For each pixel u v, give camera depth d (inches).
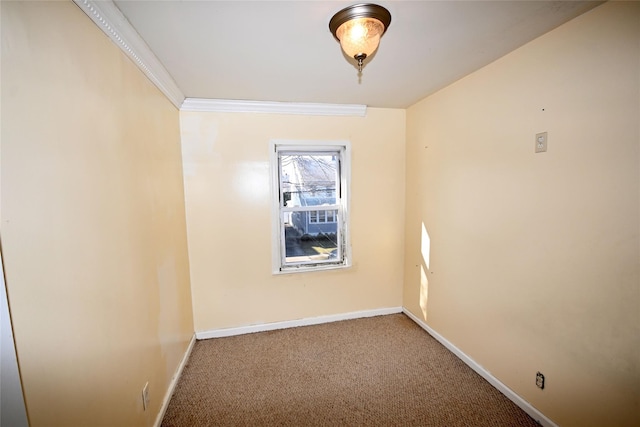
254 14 47.6
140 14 46.8
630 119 44.4
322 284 109.0
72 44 37.7
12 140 28.5
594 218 49.8
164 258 71.2
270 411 66.7
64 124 35.9
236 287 101.3
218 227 98.0
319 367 82.7
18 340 29.0
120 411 47.1
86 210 39.7
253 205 99.9
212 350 92.4
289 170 106.1
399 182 111.6
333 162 109.4
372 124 107.1
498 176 69.3
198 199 95.5
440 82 82.4
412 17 49.9
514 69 63.7
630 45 43.9
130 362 51.1
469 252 80.1
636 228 44.4
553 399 58.4
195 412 66.7
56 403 33.6
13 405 29.0
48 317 32.6
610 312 48.2
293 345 94.6
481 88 73.0
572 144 52.7
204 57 63.1
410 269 110.7
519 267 64.8
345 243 109.7
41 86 32.3
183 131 92.4
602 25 47.2
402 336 99.3
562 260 55.5
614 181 46.8
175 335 77.9
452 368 81.5
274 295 105.0
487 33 56.0
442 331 93.7
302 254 109.8
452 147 84.9
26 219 30.0
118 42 49.4
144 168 60.4
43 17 32.7
